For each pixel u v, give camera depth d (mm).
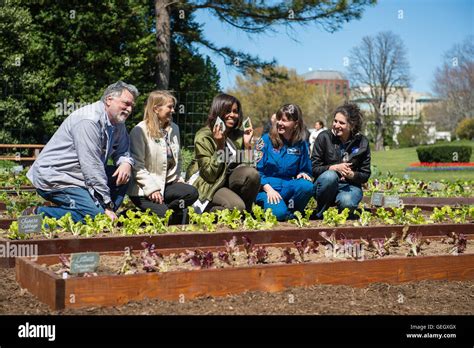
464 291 3951
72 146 5301
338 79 60656
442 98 57469
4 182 9977
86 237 4641
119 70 19344
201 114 22000
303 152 6477
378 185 11078
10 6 18141
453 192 10359
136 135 5816
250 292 3617
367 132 51875
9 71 17703
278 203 6199
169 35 21125
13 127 18203
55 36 18938
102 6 19469
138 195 5785
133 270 3756
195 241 4730
